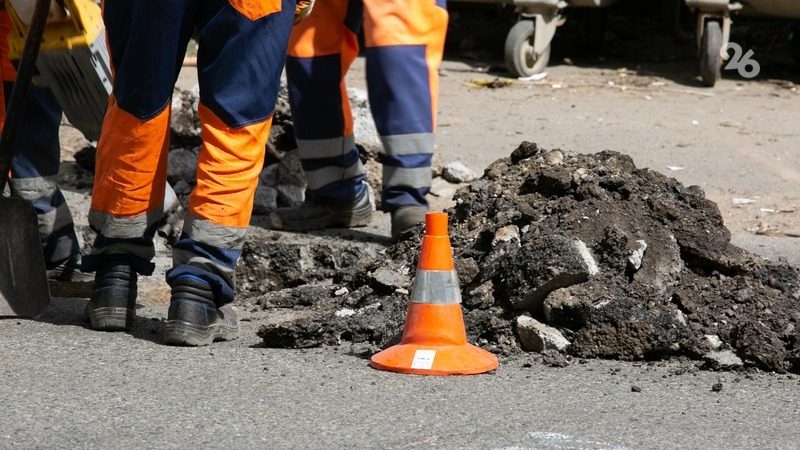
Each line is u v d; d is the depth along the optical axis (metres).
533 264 15.03
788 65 43.31
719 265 15.90
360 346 14.95
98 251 15.41
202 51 14.67
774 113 35.28
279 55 14.75
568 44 46.25
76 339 14.87
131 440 11.34
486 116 33.69
